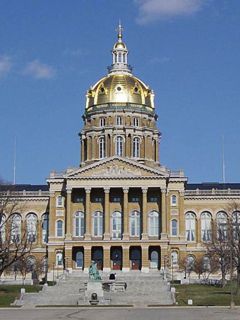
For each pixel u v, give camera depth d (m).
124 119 172.12
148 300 108.44
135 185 154.38
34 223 164.88
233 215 159.00
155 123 177.50
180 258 157.00
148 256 153.12
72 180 155.12
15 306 102.00
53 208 158.75
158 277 140.62
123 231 153.88
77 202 158.38
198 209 165.00
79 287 121.69
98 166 155.62
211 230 154.62
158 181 154.50
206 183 176.75
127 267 151.62
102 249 156.00
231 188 171.12
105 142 171.00
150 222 156.88
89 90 178.62
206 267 153.25
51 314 82.69
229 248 130.50
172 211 159.00
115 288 118.69
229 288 123.69
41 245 163.62
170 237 157.62
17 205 156.88
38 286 130.00
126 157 161.88
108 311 87.94
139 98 175.38
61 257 156.62
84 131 174.25
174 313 82.56
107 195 154.25
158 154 176.00
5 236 151.00
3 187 152.50
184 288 124.12
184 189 162.62
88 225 153.88
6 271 151.12
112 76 178.00
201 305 99.50
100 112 173.25
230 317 75.00
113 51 183.00
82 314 82.12
